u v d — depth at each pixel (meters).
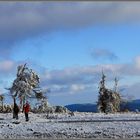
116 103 71.62
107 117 45.81
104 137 26.12
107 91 71.50
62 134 28.08
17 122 38.94
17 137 27.23
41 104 63.72
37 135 27.95
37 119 44.66
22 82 62.06
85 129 30.64
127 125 32.81
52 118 46.44
